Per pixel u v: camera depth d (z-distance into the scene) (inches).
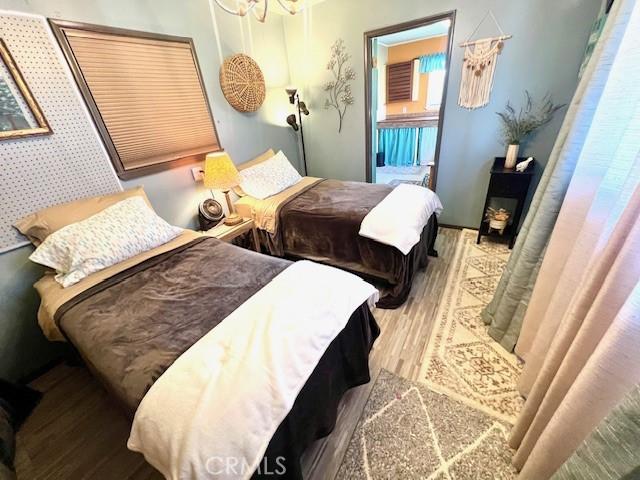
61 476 48.0
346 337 48.1
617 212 29.5
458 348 65.7
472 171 113.4
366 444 48.2
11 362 63.4
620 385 24.2
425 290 87.2
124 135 77.7
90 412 58.7
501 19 89.6
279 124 134.6
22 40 58.1
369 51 115.2
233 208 99.4
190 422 28.6
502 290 66.6
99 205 69.2
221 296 49.7
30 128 60.5
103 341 42.5
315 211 89.8
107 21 70.6
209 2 93.0
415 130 215.3
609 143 37.0
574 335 32.7
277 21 121.9
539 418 36.7
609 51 39.0
